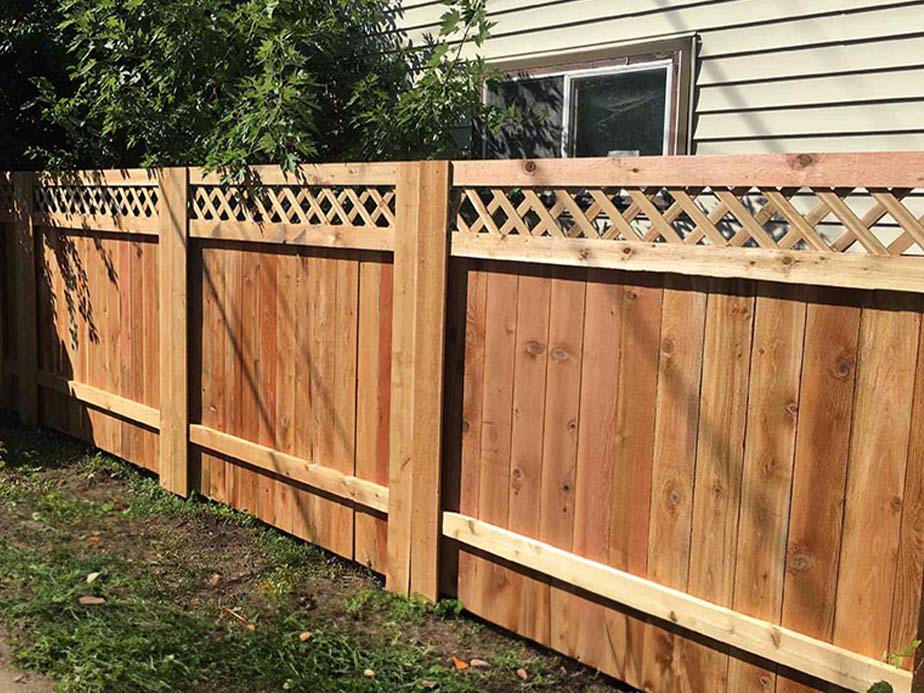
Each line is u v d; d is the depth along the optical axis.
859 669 2.70
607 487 3.38
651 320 3.20
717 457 3.04
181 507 5.39
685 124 4.93
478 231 3.74
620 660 3.40
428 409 3.96
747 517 2.98
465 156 5.97
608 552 3.39
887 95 4.29
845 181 2.66
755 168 2.86
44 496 5.58
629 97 5.21
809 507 2.83
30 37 7.76
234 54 5.61
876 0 4.27
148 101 6.05
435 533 3.98
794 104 4.57
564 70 5.48
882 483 2.67
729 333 2.99
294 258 4.67
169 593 4.21
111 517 5.26
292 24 5.57
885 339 2.64
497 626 3.92
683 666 3.20
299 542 4.86
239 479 5.21
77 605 3.99
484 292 3.76
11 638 3.70
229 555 4.71
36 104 8.05
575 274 3.42
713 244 2.99
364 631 3.87
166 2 5.72
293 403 4.76
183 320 5.41
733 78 4.76
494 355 3.74
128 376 6.04
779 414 2.89
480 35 5.36
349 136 6.05
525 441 3.65
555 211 3.46
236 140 4.96
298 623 3.91
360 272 4.32
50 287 6.84
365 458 4.38
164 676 3.41
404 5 6.30
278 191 4.71
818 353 2.79
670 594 3.16
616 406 3.32
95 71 6.38
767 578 2.95
